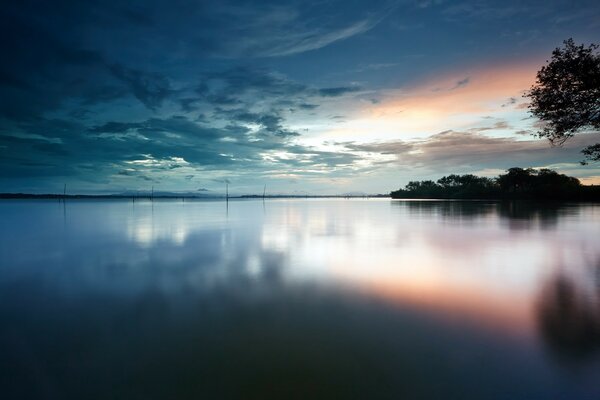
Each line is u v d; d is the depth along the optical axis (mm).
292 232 20203
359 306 6883
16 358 4863
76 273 9914
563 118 14641
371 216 35156
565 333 5477
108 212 46219
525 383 4094
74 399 3900
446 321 6047
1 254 13102
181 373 4418
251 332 5652
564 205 58156
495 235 17594
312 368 4508
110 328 5875
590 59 13648
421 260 11383
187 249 14016
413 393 3930
